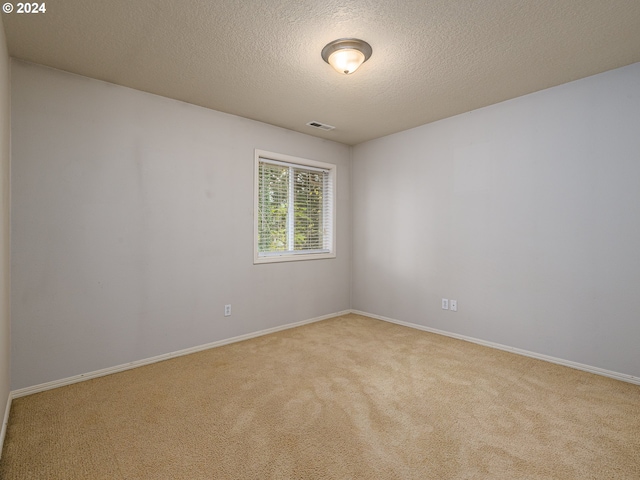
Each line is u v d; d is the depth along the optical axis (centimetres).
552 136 295
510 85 289
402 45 224
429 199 388
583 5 185
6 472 161
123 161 285
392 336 373
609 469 163
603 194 269
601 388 247
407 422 203
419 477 157
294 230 425
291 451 176
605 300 269
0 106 179
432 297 387
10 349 233
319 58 241
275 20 198
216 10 189
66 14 191
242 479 156
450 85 287
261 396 236
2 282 191
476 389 246
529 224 310
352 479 156
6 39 214
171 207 312
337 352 323
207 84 283
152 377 268
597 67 258
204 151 334
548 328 299
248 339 366
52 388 249
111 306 279
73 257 261
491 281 337
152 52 233
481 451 176
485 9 188
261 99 315
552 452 175
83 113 266
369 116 362
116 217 281
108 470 163
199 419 206
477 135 345
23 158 240
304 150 423
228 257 353
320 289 444
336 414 212
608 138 266
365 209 462
